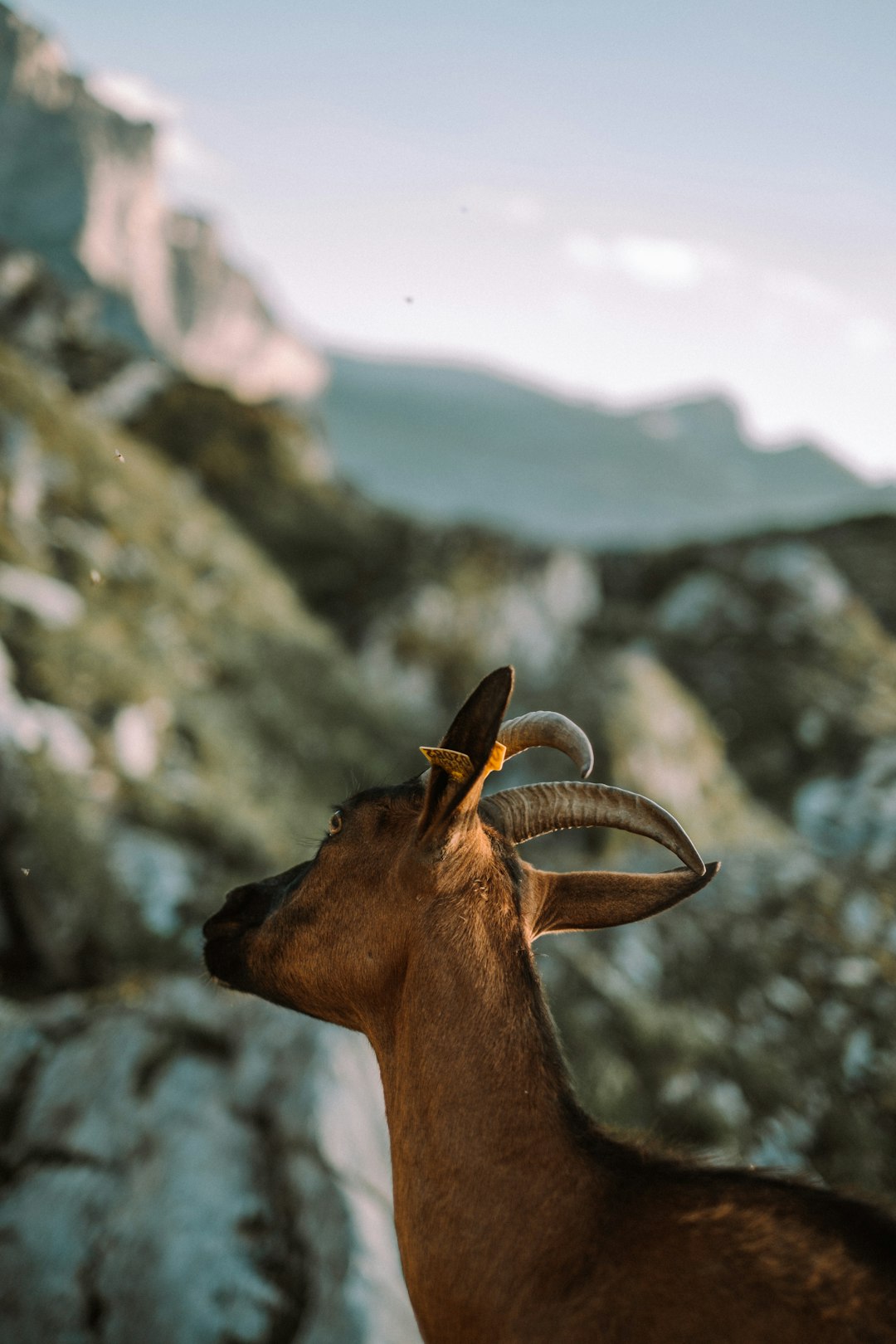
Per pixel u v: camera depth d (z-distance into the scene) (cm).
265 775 1195
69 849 834
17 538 1288
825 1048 736
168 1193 463
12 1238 457
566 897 264
